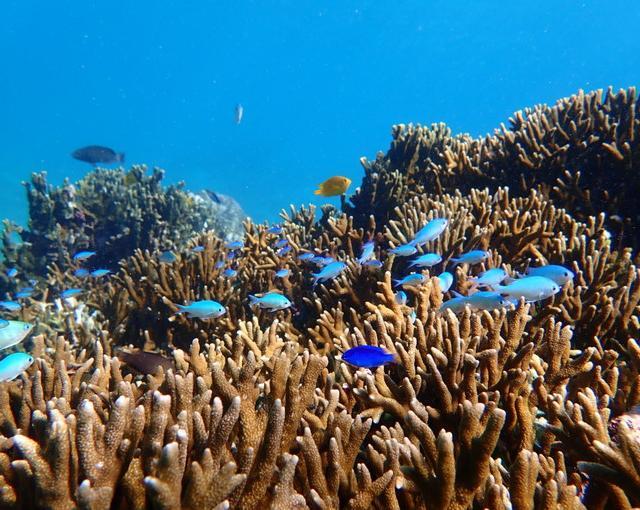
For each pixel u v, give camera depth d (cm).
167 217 1192
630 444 184
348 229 702
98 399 254
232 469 163
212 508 159
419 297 396
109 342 579
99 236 1166
